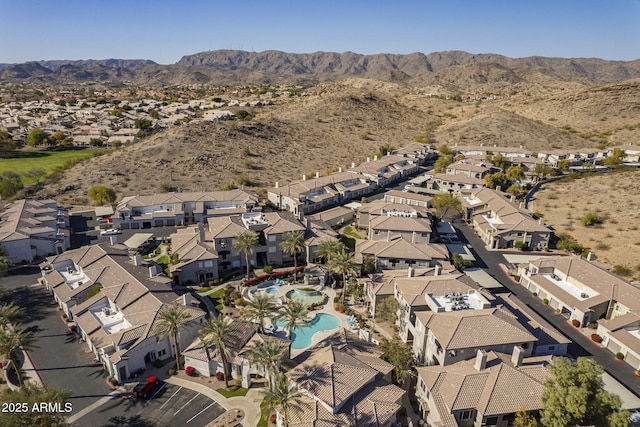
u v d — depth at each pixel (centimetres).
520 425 4159
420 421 4659
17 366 5088
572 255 8575
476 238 10238
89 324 5878
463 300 5900
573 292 7200
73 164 15312
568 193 12900
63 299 6594
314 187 12306
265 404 4603
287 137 19562
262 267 8556
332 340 5344
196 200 11150
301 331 6212
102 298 6378
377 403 4375
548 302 7331
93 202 12088
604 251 9175
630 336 5950
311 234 8831
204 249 7962
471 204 11588
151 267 7119
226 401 4994
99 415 4762
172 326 5275
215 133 17900
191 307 6078
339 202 12825
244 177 14025
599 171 14925
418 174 16488
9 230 8769
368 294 7050
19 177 13225
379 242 8256
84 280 7225
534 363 4947
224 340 5378
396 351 5184
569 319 6875
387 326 6550
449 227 10712
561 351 5728
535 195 13012
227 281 7925
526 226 9550
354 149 19400
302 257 8819
